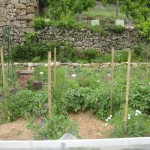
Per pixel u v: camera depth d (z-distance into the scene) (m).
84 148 3.35
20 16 12.74
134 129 5.69
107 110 6.79
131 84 7.55
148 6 14.40
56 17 13.81
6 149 3.33
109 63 11.37
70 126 5.68
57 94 7.05
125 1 14.06
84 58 12.41
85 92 7.26
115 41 13.08
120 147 3.34
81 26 12.86
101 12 17.27
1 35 12.63
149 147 3.34
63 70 9.61
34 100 6.88
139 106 6.63
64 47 12.62
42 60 12.10
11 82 8.27
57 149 3.34
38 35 12.80
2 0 12.69
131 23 15.23
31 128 5.85
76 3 13.57
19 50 12.20
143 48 13.03
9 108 6.73
